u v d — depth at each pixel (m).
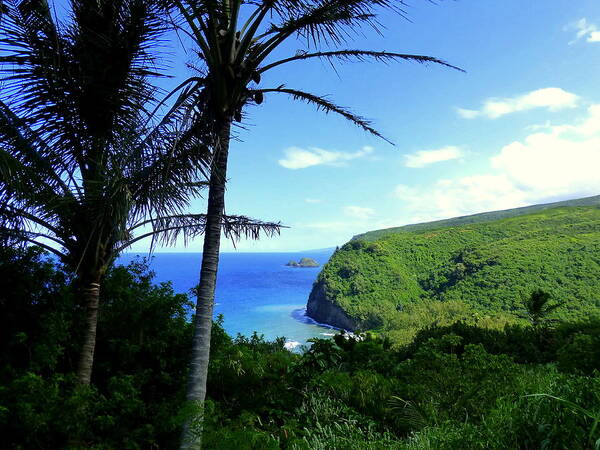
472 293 84.50
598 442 1.80
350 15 3.61
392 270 107.50
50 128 3.98
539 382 3.40
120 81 4.11
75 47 3.95
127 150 3.80
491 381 4.04
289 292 171.38
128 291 4.93
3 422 3.15
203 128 3.88
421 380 4.58
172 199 4.00
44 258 4.50
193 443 3.33
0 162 2.98
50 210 3.82
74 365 4.52
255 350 7.46
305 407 4.79
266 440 3.32
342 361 7.75
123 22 4.02
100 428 3.75
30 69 3.79
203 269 3.89
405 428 4.21
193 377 3.73
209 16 3.65
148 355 4.80
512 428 2.40
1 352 3.78
